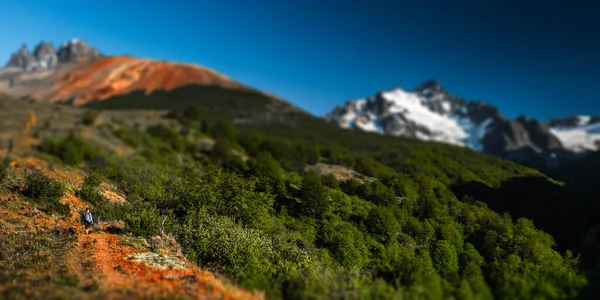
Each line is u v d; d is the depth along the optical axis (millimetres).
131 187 35000
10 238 21078
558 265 24984
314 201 33406
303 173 48344
